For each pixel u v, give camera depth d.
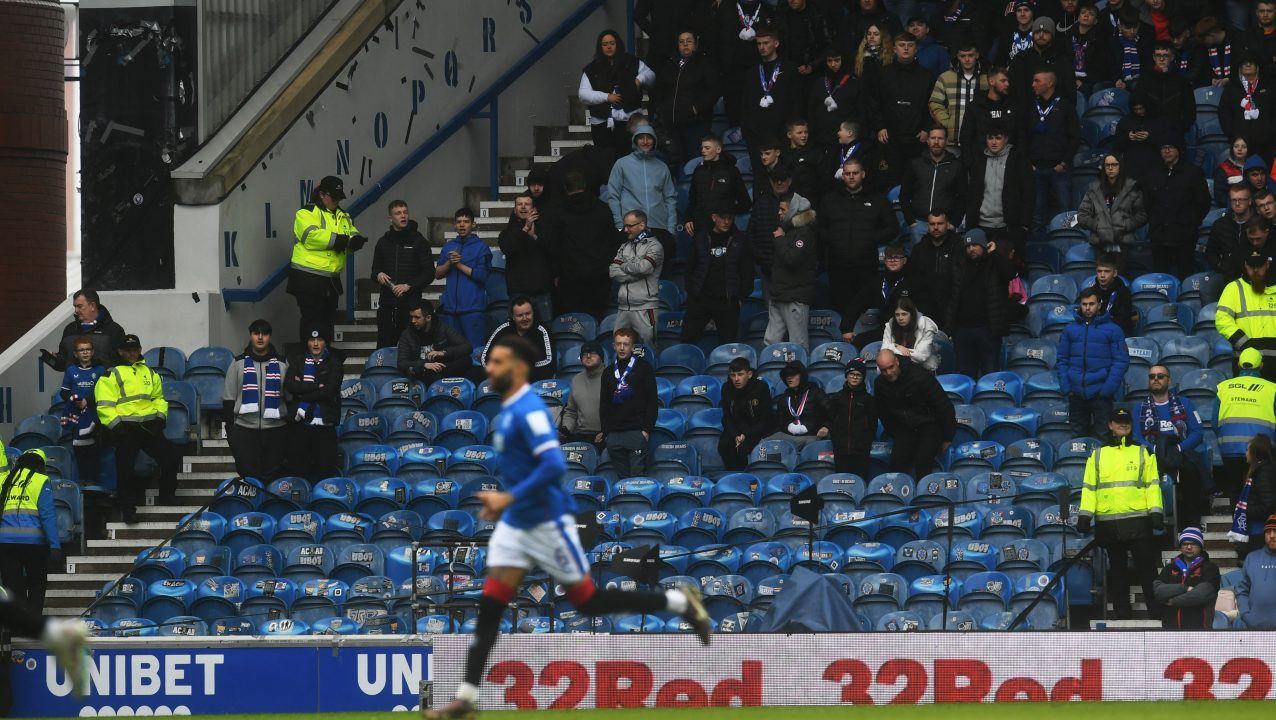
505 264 66.94
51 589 57.25
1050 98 65.44
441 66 75.56
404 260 65.12
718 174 64.38
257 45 70.12
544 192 66.88
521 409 28.75
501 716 37.53
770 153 62.69
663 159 72.00
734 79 72.75
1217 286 61.44
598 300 66.38
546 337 61.84
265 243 68.00
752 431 56.91
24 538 51.12
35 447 62.44
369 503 56.78
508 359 28.98
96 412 59.12
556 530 29.00
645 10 74.31
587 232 64.94
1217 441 53.84
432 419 61.19
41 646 43.19
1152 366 55.22
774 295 61.81
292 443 59.47
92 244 67.25
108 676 42.91
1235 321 56.09
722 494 54.62
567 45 80.81
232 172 66.12
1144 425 52.31
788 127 65.56
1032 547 49.25
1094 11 72.25
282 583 51.69
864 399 55.19
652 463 57.62
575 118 80.88
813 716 36.25
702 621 30.17
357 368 67.00
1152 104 64.00
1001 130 62.44
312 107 69.62
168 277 66.50
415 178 74.44
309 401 58.91
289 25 71.88
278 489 57.50
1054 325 61.62
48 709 43.06
